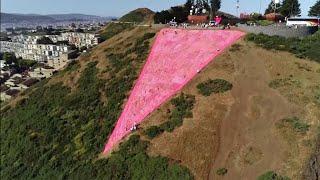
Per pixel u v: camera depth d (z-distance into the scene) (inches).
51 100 3061.0
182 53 2898.6
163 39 3189.0
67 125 2709.2
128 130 2383.1
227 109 2224.4
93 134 2519.7
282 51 2662.4
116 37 3754.9
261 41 2797.7
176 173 1939.0
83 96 2910.9
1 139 2938.0
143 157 2095.2
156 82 2699.3
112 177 2076.8
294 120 2011.6
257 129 2044.8
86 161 2324.1
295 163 1771.7
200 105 2308.1
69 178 2241.6
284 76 2379.4
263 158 1863.9
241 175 1827.0
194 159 1994.3
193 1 4446.4
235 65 2576.3
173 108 2373.3
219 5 4293.8
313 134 1892.2
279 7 4596.5
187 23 3853.3
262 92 2283.5
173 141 2124.8
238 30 3009.4
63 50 7199.8
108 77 3006.9
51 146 2603.3
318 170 1690.5
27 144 2711.6
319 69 2407.7
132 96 2691.9
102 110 2689.5
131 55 3154.5
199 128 2146.9
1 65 7549.2
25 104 3193.9
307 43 2768.2
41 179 2364.7
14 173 2532.0
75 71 3307.1
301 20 3464.6
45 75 5585.6
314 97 2140.7
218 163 1940.2
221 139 2060.8
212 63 2657.5
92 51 3641.7
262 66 2513.5
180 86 2549.2
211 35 3002.0
